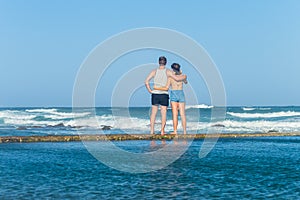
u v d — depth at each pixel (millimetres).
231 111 56844
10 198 8602
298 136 24266
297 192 9281
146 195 8945
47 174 11367
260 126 36875
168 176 11164
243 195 9000
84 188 9609
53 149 16891
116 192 9219
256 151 16984
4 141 19172
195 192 9258
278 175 11344
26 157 14711
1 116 49188
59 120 48781
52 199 8562
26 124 43469
